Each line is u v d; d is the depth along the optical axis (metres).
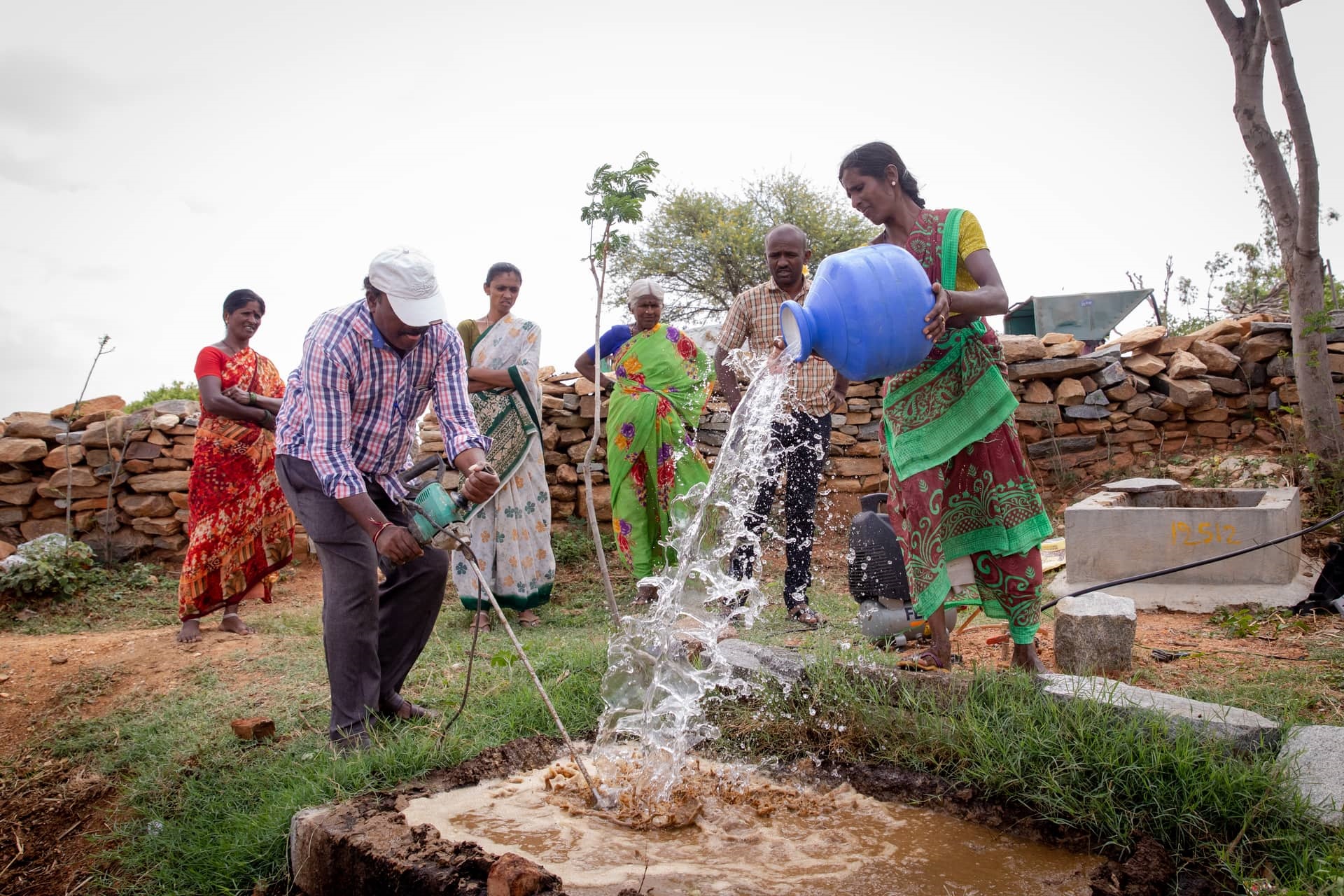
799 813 2.98
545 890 2.33
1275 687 3.81
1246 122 7.89
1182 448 8.95
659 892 2.45
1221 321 9.42
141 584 7.96
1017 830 2.80
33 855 3.81
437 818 2.95
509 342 6.21
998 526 3.59
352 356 3.62
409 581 4.04
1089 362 9.05
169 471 8.59
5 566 7.45
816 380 5.54
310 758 3.70
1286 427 8.38
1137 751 2.85
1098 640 4.10
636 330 6.22
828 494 9.13
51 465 8.55
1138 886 2.36
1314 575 5.62
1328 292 9.41
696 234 20.14
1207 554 5.49
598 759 3.45
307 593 7.88
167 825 3.64
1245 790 2.65
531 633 5.79
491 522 6.14
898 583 4.73
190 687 5.03
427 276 3.57
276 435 3.89
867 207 3.65
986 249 3.50
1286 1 7.76
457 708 4.15
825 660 3.74
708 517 5.02
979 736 3.03
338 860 2.72
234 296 6.09
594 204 3.78
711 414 9.47
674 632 4.07
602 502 8.85
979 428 3.55
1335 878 2.27
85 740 4.53
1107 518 5.68
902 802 3.04
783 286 5.63
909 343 3.35
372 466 3.90
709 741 3.51
